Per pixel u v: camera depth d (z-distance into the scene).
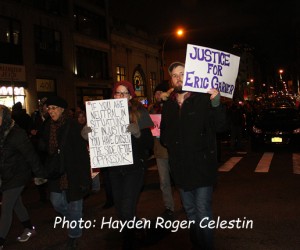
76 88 29.41
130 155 4.75
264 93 152.00
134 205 4.75
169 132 4.43
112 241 5.49
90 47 31.64
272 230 5.61
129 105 4.95
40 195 8.17
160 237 5.50
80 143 4.89
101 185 9.77
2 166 5.08
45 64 25.30
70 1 28.48
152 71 45.59
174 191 8.48
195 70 4.32
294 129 14.95
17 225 6.59
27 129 9.95
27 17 23.56
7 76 21.53
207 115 4.23
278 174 10.15
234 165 12.02
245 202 7.26
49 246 5.44
